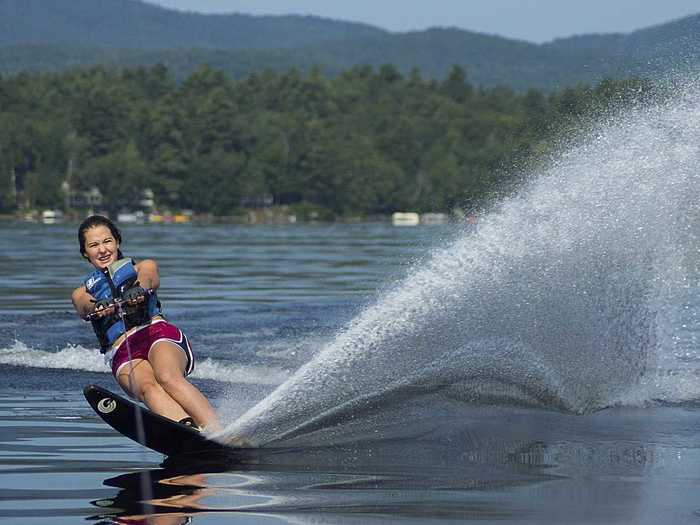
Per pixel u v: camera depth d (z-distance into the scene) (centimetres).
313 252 7931
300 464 1477
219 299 4059
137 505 1273
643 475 1403
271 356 2525
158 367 1670
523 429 1681
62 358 2481
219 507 1262
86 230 1780
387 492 1328
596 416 1791
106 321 1744
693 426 1725
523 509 1252
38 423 1766
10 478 1402
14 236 11775
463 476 1405
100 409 1498
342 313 3506
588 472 1422
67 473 1429
